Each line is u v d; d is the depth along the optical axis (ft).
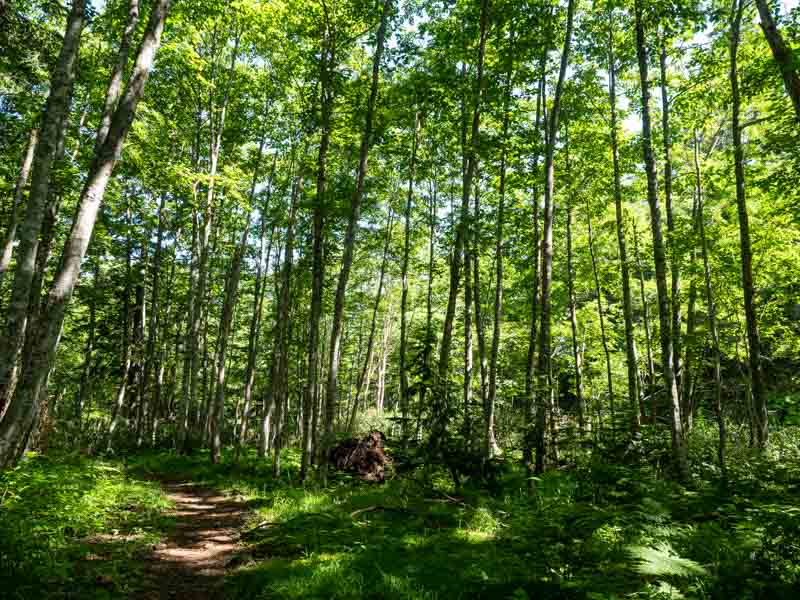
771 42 30.04
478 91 40.32
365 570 18.48
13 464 28.73
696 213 55.57
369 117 41.24
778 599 13.04
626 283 51.16
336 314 39.55
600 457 30.50
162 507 32.58
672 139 51.90
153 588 18.28
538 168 46.26
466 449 32.53
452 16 47.60
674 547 16.57
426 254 94.58
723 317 62.69
